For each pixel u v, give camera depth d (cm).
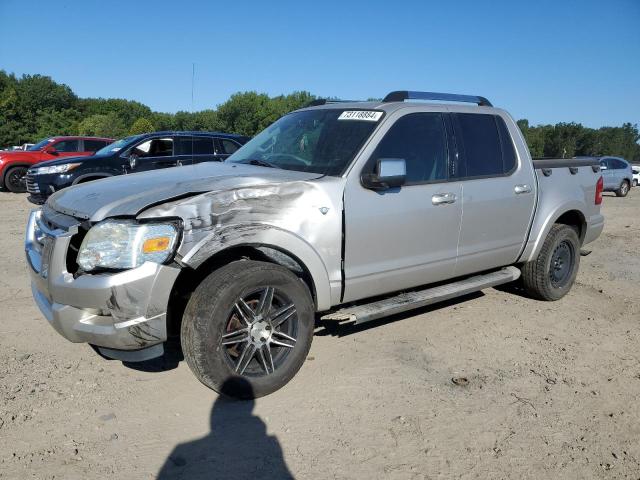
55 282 319
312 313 368
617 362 429
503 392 371
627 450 312
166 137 1169
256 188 346
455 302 563
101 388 363
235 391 339
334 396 359
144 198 328
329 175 385
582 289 635
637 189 2736
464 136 464
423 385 377
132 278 306
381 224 396
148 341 317
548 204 531
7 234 866
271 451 300
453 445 309
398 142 416
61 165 1107
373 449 304
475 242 468
